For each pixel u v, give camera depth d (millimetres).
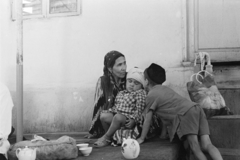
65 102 4023
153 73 3016
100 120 3420
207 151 2637
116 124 2973
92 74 3963
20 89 3066
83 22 4008
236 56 3584
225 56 3613
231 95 3350
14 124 4125
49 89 4078
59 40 4082
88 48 3986
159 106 2879
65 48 4062
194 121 2689
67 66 4047
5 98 2320
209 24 3660
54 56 4094
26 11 4195
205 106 2990
